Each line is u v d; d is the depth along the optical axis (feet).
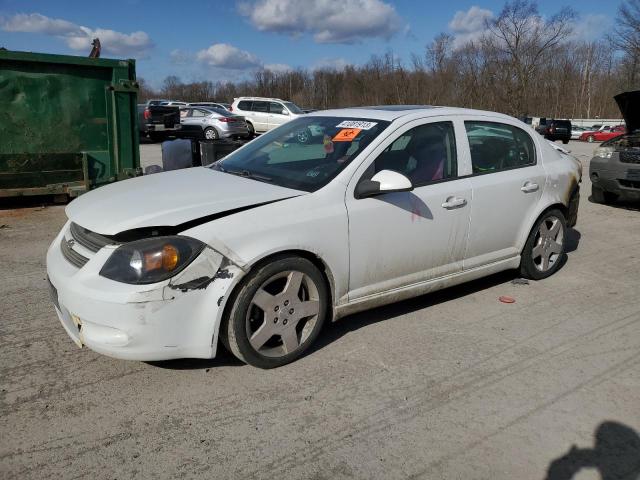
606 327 13.66
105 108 26.55
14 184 24.84
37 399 10.06
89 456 8.62
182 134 75.36
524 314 14.38
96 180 26.81
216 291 10.06
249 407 9.98
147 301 9.54
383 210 12.23
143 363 11.38
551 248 16.98
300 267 11.04
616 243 22.08
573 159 18.26
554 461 8.75
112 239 10.14
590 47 218.79
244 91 268.41
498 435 9.35
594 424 9.70
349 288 12.11
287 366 11.41
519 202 15.37
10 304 14.33
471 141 14.52
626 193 28.22
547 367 11.62
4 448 8.73
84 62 25.43
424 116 13.73
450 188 13.61
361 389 10.62
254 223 10.53
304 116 15.61
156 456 8.65
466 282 15.21
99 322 9.64
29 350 11.85
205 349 10.24
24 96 24.70
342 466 8.53
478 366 11.60
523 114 138.00
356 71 201.05
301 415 9.77
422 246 13.15
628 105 28.04
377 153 12.46
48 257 11.34
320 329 11.78
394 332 13.12
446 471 8.47
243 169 13.51
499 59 138.31
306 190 11.65
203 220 10.31
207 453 8.75
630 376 11.32
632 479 8.39
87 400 10.07
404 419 9.72
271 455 8.73
